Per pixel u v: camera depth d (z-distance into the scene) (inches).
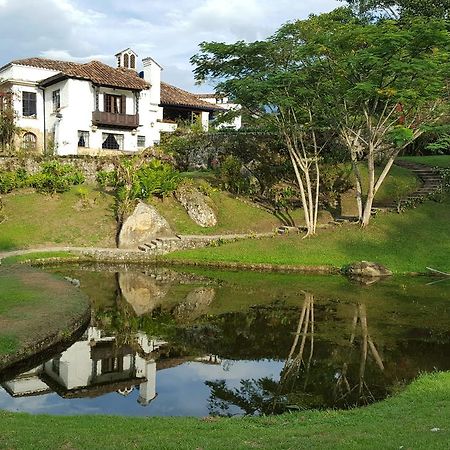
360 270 908.6
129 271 922.1
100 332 575.2
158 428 293.7
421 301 722.2
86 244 1053.8
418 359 487.5
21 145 1603.1
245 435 275.0
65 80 1546.5
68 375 444.1
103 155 1429.6
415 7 1363.2
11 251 983.0
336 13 1058.7
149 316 644.1
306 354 505.0
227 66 1041.5
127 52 1865.2
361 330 583.5
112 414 356.8
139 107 1662.2
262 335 567.2
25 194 1210.0
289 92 1009.5
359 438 257.4
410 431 267.7
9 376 433.7
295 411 358.9
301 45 970.7
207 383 430.3
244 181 1299.2
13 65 1617.9
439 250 985.5
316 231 1083.9
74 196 1213.7
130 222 1071.0
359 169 1368.1
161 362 483.5
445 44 869.2
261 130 1453.0
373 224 1082.1
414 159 1518.2
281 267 952.9
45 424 293.1
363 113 1067.9
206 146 1480.1
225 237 1096.8
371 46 883.4
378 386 420.5
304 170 1103.6
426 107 1061.8
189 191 1208.2
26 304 563.5
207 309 677.9
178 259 1000.2
